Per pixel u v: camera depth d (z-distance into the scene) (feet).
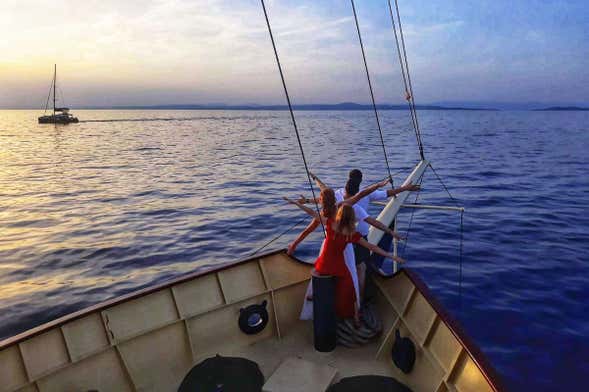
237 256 45.88
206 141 241.55
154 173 114.52
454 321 14.23
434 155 143.33
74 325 14.26
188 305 16.56
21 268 42.47
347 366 15.70
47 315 32.40
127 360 14.83
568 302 32.24
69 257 45.68
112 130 390.42
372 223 16.96
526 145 184.24
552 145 184.75
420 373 14.62
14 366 13.05
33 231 56.80
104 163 140.56
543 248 45.11
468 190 80.59
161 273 40.88
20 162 145.38
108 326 14.75
